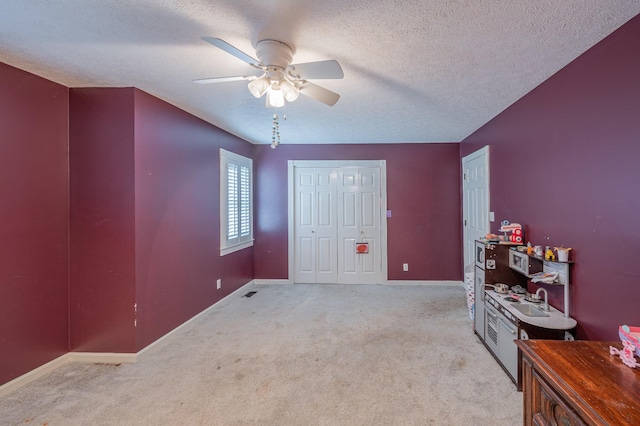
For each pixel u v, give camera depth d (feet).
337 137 13.20
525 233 8.07
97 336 7.52
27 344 6.60
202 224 10.44
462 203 13.97
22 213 6.52
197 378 6.77
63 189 7.38
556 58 5.98
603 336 5.44
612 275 5.25
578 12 4.48
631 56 4.77
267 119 10.29
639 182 4.72
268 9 4.39
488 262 8.22
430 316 10.47
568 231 6.35
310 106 8.90
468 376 6.78
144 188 7.79
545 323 6.08
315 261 14.97
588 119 5.71
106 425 5.33
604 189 5.38
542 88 7.19
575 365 3.63
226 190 11.99
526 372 3.98
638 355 3.62
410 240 14.49
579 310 6.05
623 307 5.04
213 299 11.12
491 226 10.32
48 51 5.68
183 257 9.42
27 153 6.60
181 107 9.06
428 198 14.42
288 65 5.00
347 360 7.52
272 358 7.64
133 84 7.28
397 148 14.49
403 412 5.63
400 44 5.40
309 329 9.44
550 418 3.52
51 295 7.11
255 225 14.83
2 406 5.82
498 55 5.82
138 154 7.57
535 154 7.54
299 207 14.92
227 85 7.34
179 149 9.20
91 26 4.85
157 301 8.29
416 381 6.60
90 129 7.45
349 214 14.80
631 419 2.73
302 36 5.13
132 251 7.50
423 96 8.04
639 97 4.66
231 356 7.76
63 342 7.37
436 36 5.14
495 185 9.98
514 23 4.75
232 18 4.62
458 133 12.43
